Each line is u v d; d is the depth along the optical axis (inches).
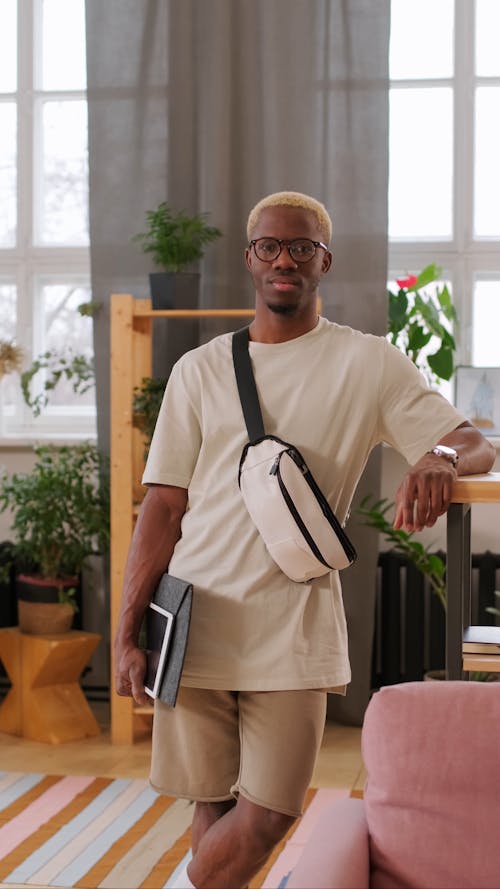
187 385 91.0
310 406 87.0
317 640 85.2
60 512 179.0
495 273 195.0
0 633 183.2
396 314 186.9
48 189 205.6
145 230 189.6
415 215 197.3
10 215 205.9
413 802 65.5
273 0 185.3
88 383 204.1
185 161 188.1
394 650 187.3
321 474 86.4
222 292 188.4
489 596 183.6
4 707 182.9
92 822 139.3
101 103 189.8
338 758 166.6
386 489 192.4
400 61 196.7
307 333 89.4
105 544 184.2
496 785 65.1
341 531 83.4
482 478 79.1
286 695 84.6
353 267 183.8
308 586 85.2
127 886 119.0
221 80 186.2
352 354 88.5
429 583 188.1
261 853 84.3
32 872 122.7
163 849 130.0
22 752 170.9
